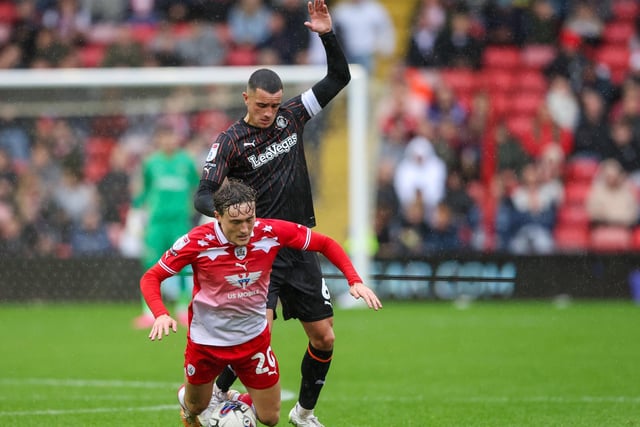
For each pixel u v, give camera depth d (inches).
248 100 892.0
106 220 2175.2
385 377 1338.6
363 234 1947.6
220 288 785.6
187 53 2667.3
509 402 1132.5
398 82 2610.7
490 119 2433.6
